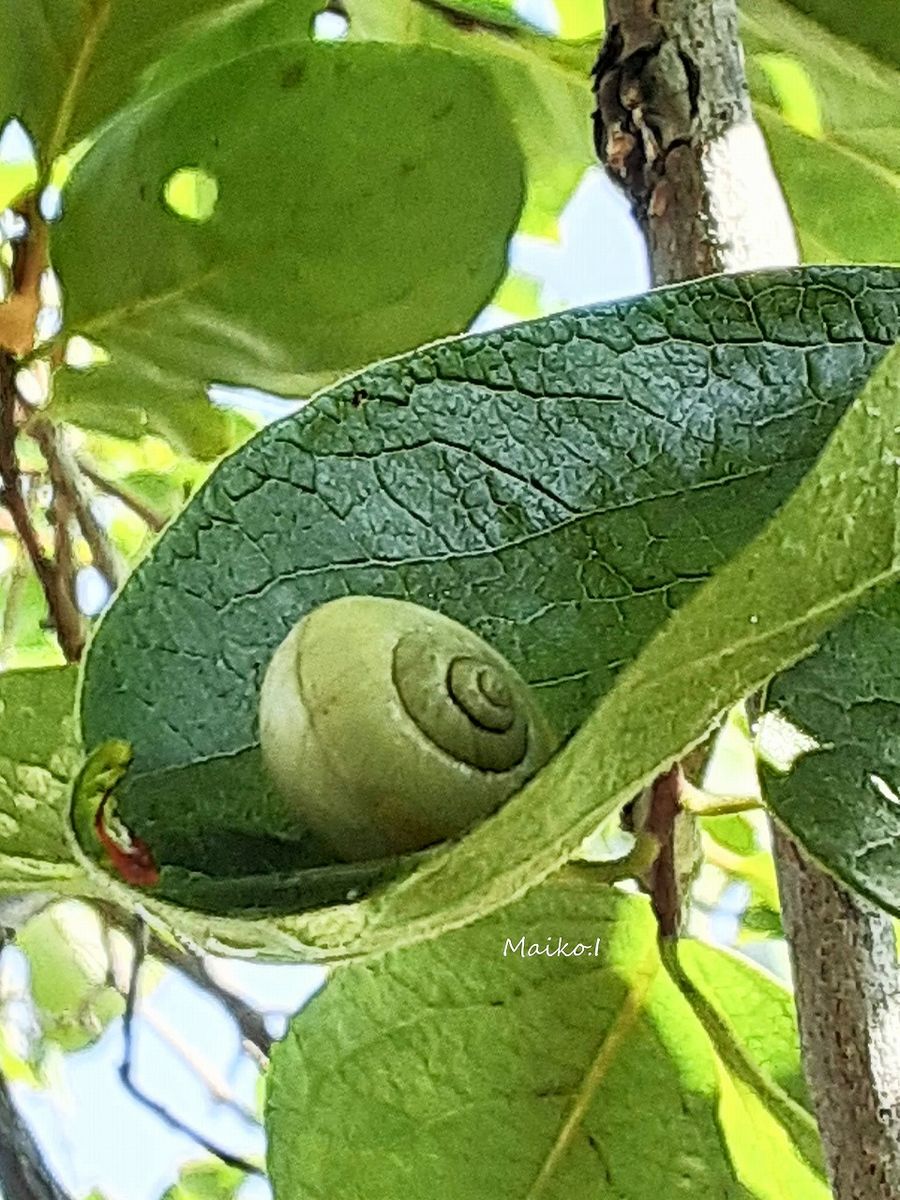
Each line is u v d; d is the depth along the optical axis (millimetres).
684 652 108
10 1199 228
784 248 179
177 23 259
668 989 203
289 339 254
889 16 280
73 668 153
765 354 145
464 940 202
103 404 268
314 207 248
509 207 250
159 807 124
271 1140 200
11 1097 242
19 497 261
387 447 143
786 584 112
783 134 305
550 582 139
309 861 117
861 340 144
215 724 131
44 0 251
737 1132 201
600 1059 202
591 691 133
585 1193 199
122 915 307
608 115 187
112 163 251
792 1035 208
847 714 141
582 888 202
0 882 143
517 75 328
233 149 248
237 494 141
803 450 141
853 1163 156
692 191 179
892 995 159
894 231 309
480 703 119
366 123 247
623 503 141
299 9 285
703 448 143
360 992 203
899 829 137
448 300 251
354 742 115
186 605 136
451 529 141
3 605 366
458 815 116
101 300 254
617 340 146
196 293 253
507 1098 201
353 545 141
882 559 114
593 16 328
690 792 198
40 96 254
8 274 261
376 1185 199
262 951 109
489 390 145
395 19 326
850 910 160
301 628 120
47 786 146
